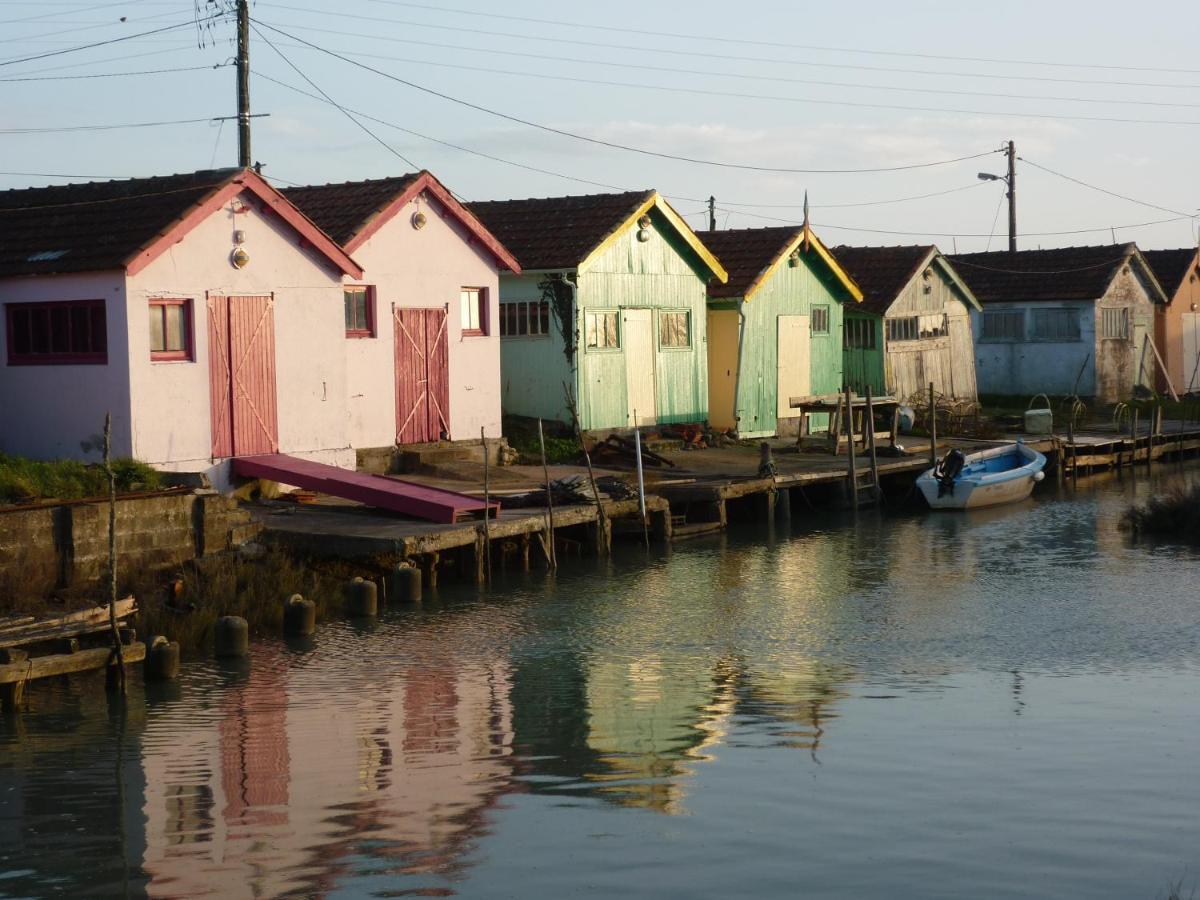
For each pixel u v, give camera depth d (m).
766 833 10.70
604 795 11.61
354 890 9.77
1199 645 17.11
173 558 18.25
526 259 30.34
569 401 29.08
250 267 22.23
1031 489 32.94
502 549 22.19
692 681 15.44
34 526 16.52
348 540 19.62
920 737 13.16
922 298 43.09
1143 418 46.72
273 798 11.59
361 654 16.59
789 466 30.34
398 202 25.42
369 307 25.25
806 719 13.88
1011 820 10.91
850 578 21.86
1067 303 49.59
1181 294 54.44
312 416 23.42
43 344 21.39
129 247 20.52
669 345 32.91
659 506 25.05
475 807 11.34
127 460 19.75
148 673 15.37
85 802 11.51
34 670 14.30
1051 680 15.39
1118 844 10.43
